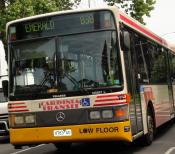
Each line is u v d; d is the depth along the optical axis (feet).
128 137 38.42
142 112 44.96
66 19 40.14
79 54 39.50
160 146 47.19
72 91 39.14
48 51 40.27
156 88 53.47
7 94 42.42
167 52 64.75
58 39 40.11
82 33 39.68
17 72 40.81
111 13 39.34
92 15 39.60
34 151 50.70
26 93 40.24
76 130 38.78
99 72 38.93
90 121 38.58
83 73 39.24
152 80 51.72
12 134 40.42
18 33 41.19
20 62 40.86
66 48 39.88
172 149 44.86
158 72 56.18
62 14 40.27
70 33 39.88
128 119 38.78
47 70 40.06
